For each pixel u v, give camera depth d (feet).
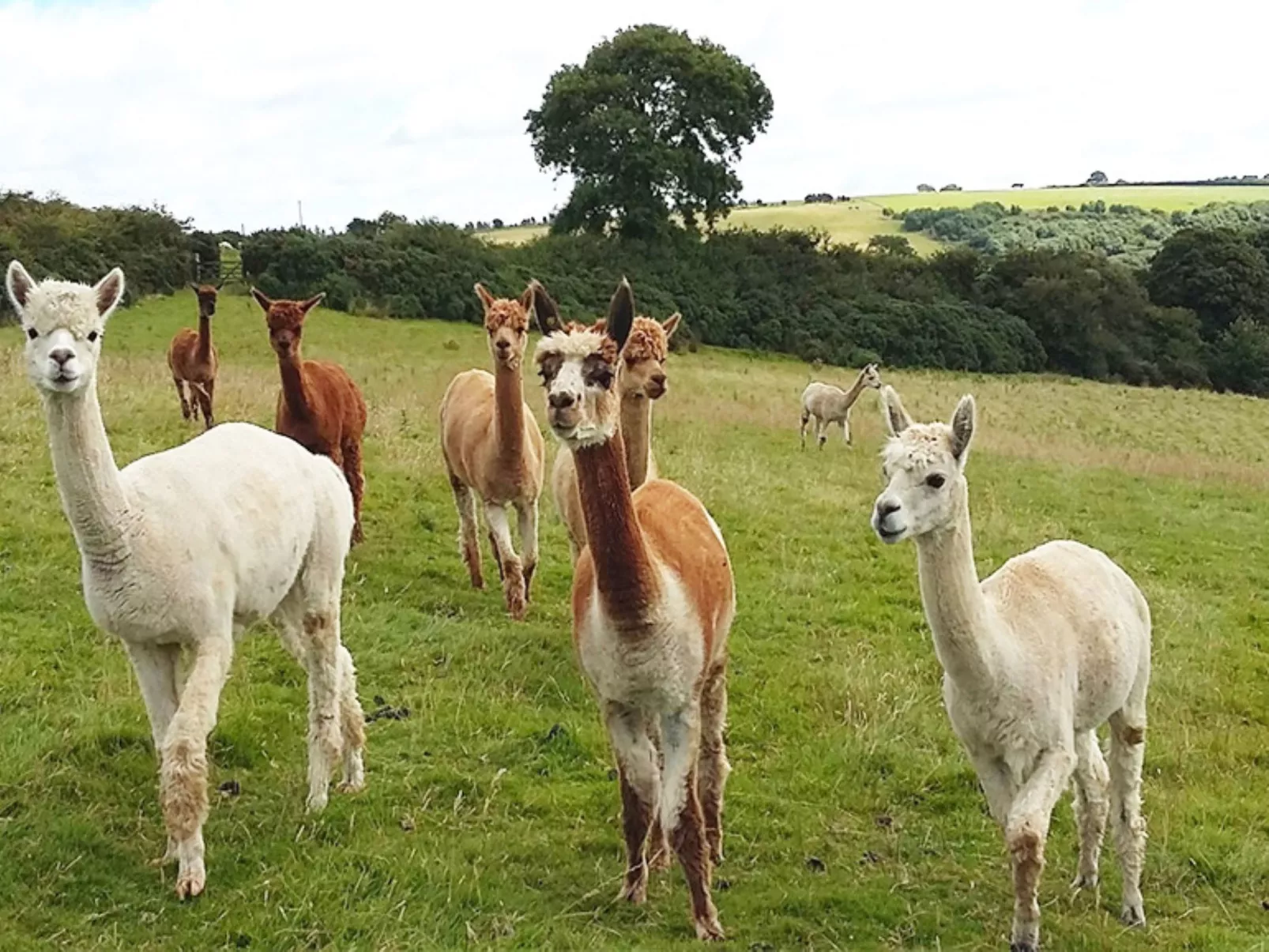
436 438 54.75
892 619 36.78
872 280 185.37
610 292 158.92
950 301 183.11
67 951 15.94
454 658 28.63
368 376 85.97
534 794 22.29
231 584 18.52
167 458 18.95
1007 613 18.47
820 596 38.22
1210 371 185.98
